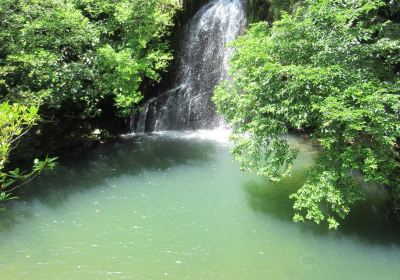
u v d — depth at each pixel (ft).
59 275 26.30
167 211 34.47
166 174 41.83
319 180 27.50
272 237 30.55
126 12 47.14
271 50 31.19
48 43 42.16
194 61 60.03
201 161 45.21
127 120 55.98
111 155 47.34
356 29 29.78
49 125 46.24
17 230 31.71
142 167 43.78
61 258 28.12
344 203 27.22
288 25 31.19
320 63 28.96
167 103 58.90
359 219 32.60
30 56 38.73
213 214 33.88
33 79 39.68
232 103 34.01
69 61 45.62
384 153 25.91
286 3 49.34
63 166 43.98
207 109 58.34
